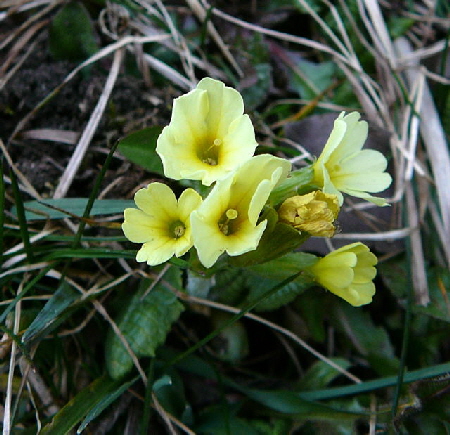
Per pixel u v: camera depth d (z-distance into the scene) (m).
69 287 0.15
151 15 0.19
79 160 0.16
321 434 0.15
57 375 0.15
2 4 0.18
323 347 0.17
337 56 0.19
